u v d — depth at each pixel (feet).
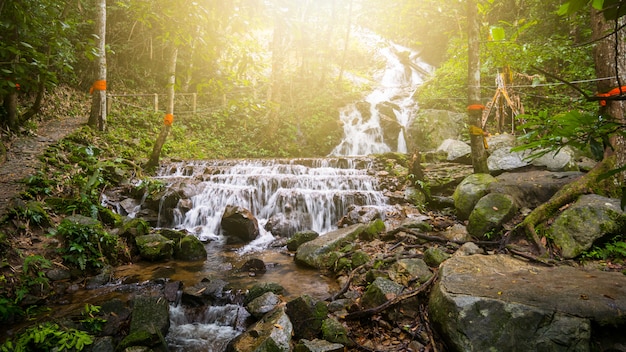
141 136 38.32
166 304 12.61
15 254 14.70
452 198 23.15
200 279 15.93
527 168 22.21
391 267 14.17
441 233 18.44
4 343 10.33
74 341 10.25
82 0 36.09
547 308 9.09
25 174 20.88
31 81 10.87
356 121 49.98
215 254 19.61
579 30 30.71
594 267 13.16
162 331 11.53
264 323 11.09
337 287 14.57
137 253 18.75
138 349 10.23
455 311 9.56
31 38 11.94
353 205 23.48
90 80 44.68
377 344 10.44
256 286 13.84
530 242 15.37
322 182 27.37
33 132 28.71
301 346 10.12
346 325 11.43
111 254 17.52
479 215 17.34
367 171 29.17
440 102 46.32
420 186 24.59
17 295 12.82
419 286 12.16
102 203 23.35
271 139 46.11
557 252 14.38
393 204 23.95
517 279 11.14
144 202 24.68
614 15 3.06
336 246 17.72
